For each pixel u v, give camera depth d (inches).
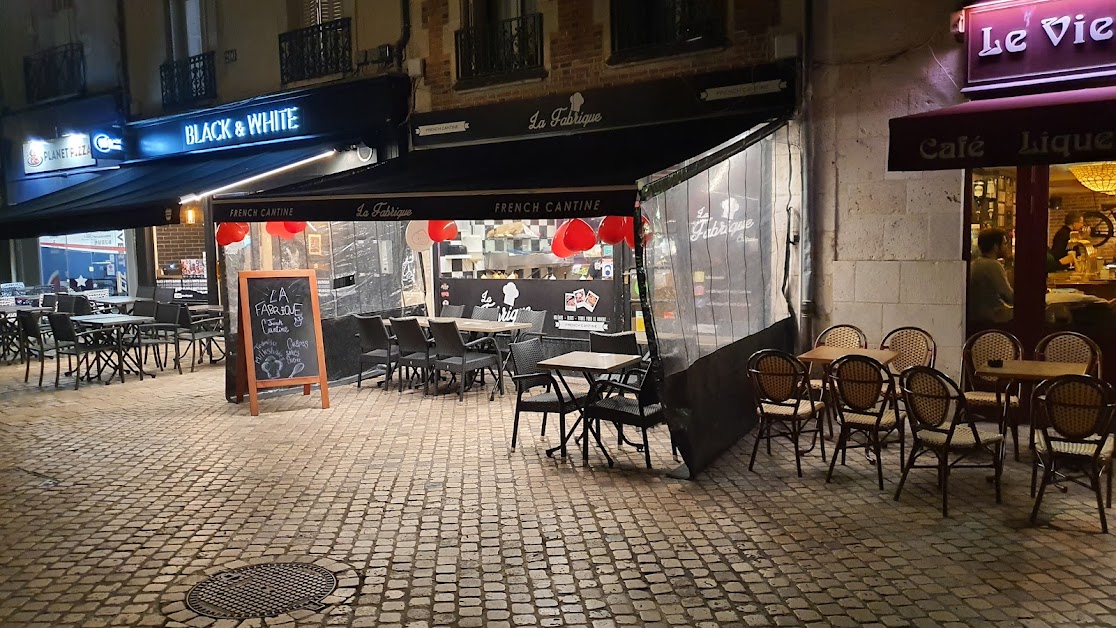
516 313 446.3
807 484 242.5
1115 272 285.7
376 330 405.1
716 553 193.0
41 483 254.7
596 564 188.1
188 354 550.0
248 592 175.2
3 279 689.6
